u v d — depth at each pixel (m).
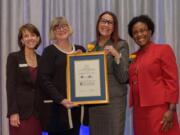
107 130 2.94
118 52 2.94
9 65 3.12
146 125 2.79
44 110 2.92
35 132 3.12
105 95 2.92
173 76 2.74
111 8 3.98
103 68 2.95
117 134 2.91
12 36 3.98
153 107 2.75
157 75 2.78
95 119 2.99
